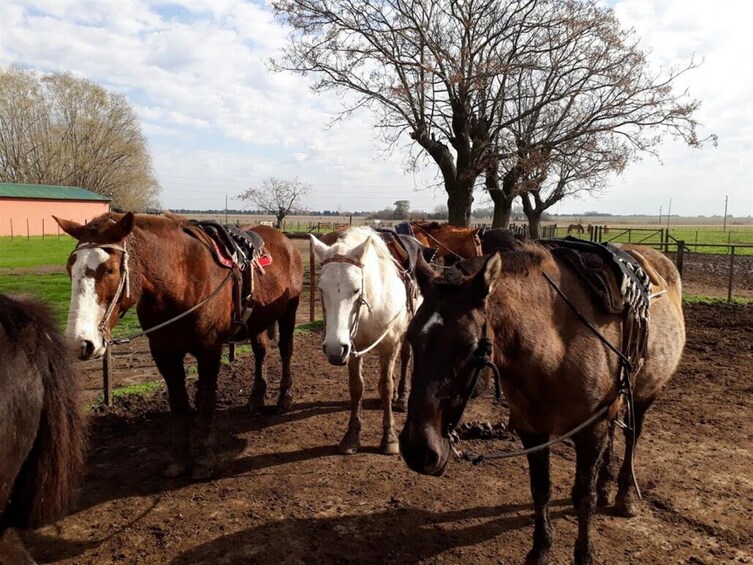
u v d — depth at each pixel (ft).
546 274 9.46
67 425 7.39
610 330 9.66
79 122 171.94
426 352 7.95
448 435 7.97
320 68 53.67
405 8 53.36
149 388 20.76
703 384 21.98
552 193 86.63
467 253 27.37
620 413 11.32
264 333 19.71
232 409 19.62
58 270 60.13
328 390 21.67
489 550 11.00
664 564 10.46
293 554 10.85
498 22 53.67
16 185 143.64
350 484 13.91
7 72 168.25
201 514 12.43
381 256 16.10
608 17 50.11
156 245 13.35
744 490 13.38
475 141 54.60
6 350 6.74
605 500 12.65
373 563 10.57
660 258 13.43
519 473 14.46
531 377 8.98
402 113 52.70
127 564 10.55
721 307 38.09
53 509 7.31
